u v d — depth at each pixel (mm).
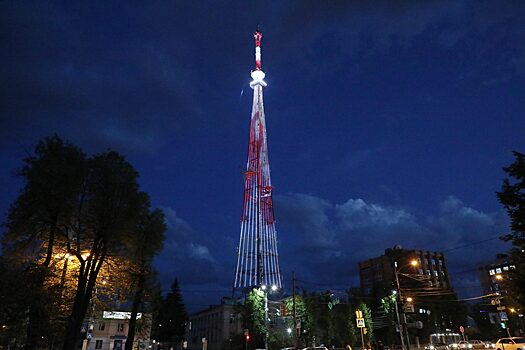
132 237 28344
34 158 25688
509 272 27531
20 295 22328
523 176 25625
